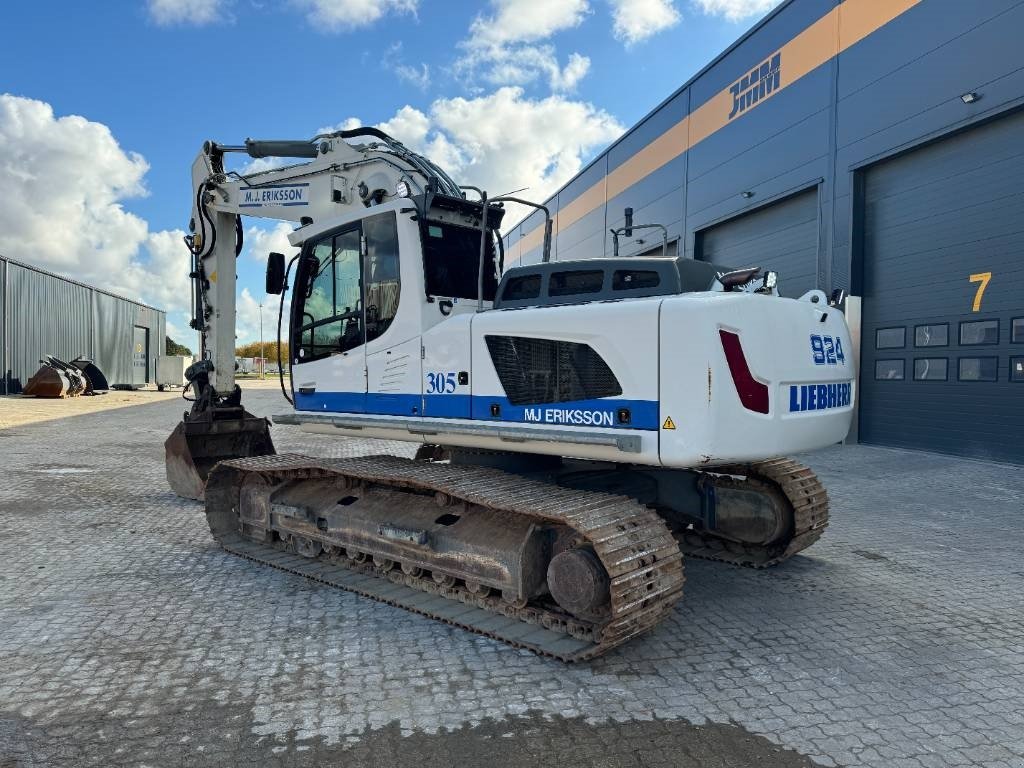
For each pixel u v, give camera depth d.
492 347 4.12
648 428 3.46
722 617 4.14
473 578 4.01
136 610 4.23
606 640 3.36
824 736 2.81
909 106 10.74
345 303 5.07
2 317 24.78
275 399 26.70
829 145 12.31
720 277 3.80
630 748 2.71
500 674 3.36
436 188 5.28
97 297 32.84
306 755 2.65
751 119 14.31
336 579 4.68
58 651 3.62
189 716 2.95
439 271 4.63
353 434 5.09
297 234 5.46
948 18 10.09
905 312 11.25
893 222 11.43
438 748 2.71
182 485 7.49
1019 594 4.57
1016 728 2.89
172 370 34.31
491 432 4.08
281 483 5.47
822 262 12.54
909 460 10.16
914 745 2.75
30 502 7.51
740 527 5.01
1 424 16.17
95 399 25.73
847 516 6.79
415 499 4.56
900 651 3.66
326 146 6.23
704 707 3.04
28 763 2.58
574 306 3.83
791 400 3.74
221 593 4.55
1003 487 8.20
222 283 7.44
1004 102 9.32
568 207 24.11
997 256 9.75
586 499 3.75
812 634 3.88
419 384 4.53
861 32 11.56
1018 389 9.54
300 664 3.47
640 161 18.95
